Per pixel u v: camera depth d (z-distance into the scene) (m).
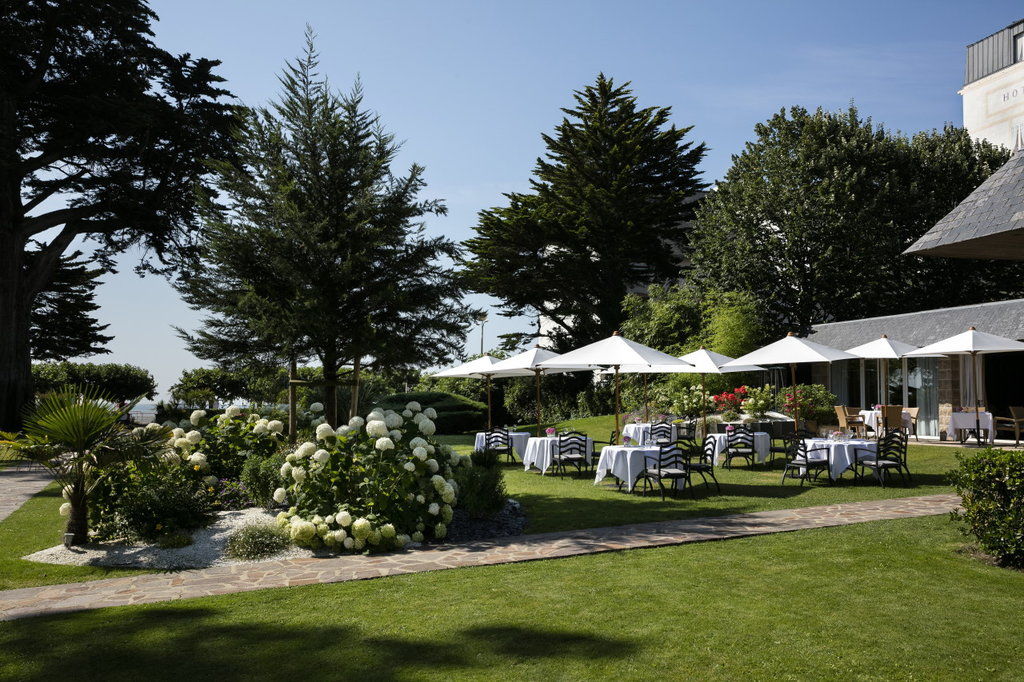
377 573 6.94
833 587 6.16
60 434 8.12
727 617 5.40
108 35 26.36
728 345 27.14
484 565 7.21
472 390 39.59
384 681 4.32
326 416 12.95
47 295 36.81
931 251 7.02
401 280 12.97
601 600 5.88
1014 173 6.84
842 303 29.94
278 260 11.63
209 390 35.19
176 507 8.56
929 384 21.62
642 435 17.50
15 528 9.76
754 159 32.66
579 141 34.47
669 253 35.91
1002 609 5.52
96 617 5.62
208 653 4.82
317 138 12.50
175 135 27.22
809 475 14.21
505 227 33.88
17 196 27.36
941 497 11.13
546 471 15.72
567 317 37.38
